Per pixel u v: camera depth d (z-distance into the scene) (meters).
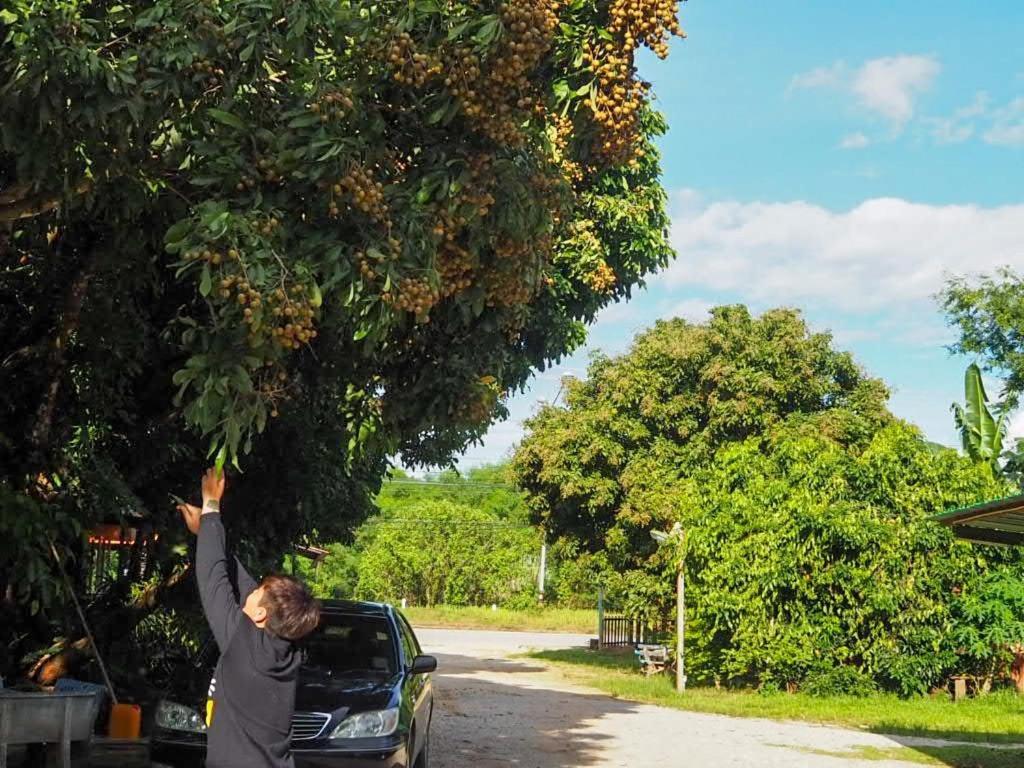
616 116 7.30
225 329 5.95
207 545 4.46
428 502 56.28
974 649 19.09
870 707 18.53
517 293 7.45
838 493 20.14
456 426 8.60
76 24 6.12
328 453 13.59
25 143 6.32
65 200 7.04
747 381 26.08
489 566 53.81
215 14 6.36
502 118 6.75
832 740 14.87
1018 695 19.53
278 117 6.52
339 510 16.06
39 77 5.95
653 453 27.06
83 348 10.72
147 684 13.52
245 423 5.89
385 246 6.30
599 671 27.11
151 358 11.19
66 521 9.55
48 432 10.05
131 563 13.07
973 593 19.52
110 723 11.19
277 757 4.21
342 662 9.04
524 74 7.05
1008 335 27.72
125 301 10.07
